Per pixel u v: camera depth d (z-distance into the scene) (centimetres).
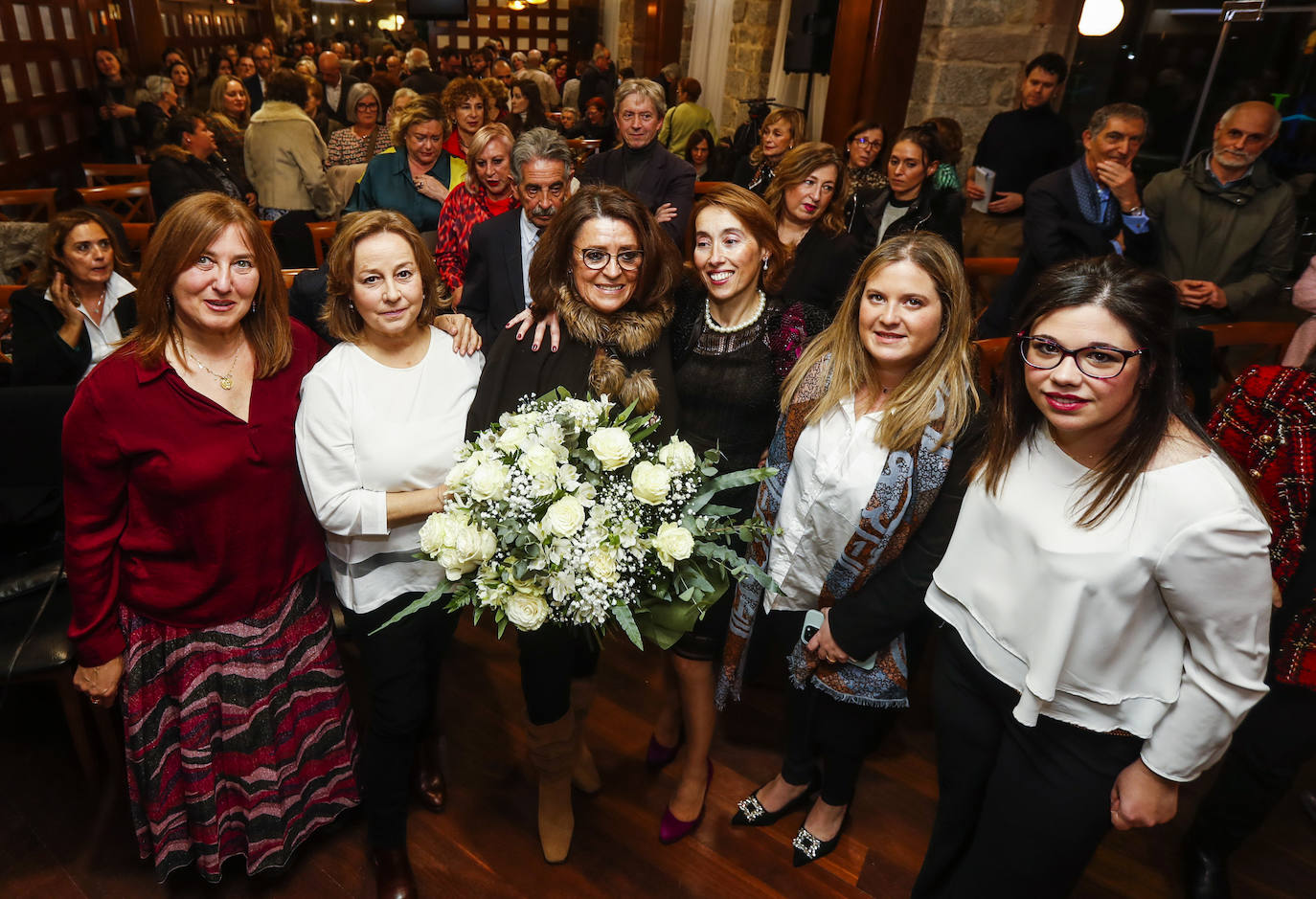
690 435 167
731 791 201
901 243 134
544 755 172
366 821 188
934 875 153
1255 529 100
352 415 141
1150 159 512
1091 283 102
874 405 144
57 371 218
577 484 130
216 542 140
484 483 125
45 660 170
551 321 155
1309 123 470
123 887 171
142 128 647
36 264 305
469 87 359
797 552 154
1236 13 464
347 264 135
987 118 455
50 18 602
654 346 156
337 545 150
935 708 143
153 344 131
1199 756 111
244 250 129
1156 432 104
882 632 148
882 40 432
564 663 160
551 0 1489
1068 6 435
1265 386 143
